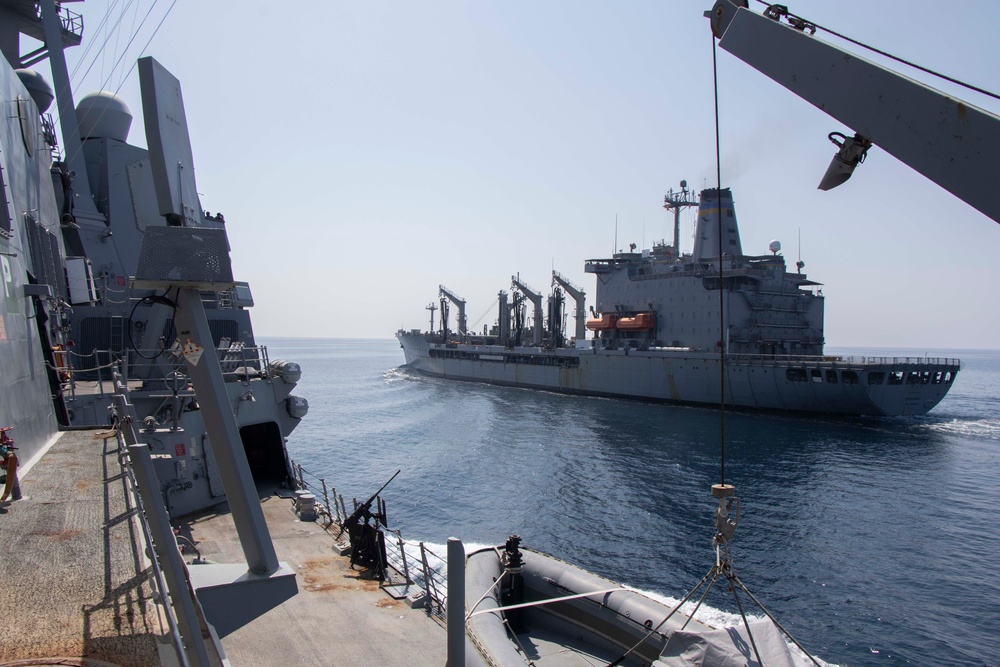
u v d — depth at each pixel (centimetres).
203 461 1620
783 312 6131
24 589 514
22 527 664
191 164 901
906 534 2697
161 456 1379
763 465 3803
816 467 3766
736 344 5850
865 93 519
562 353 7275
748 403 5553
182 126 866
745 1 640
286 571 714
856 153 569
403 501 3189
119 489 820
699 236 6406
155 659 412
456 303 10194
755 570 2338
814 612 2036
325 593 1257
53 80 2214
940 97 470
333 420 5925
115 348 1997
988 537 2667
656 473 3647
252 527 709
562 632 1373
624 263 7150
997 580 2266
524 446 4409
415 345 10669
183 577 435
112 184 2277
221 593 679
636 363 6331
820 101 557
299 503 1697
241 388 1802
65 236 2042
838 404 5062
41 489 819
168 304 709
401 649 1049
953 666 1758
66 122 2214
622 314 6975
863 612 2034
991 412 6562
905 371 5009
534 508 3031
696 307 6156
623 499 3169
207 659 425
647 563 2405
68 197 2020
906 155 494
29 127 1272
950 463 3872
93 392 1580
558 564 1431
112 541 625
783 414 5378
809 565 2380
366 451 4472
